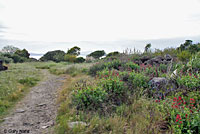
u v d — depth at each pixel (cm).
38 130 375
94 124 356
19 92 688
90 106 448
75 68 1377
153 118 362
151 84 553
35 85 881
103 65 1050
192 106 361
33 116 464
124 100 481
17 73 1152
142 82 573
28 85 855
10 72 1159
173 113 338
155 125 335
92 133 331
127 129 336
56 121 414
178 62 866
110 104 455
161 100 435
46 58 3478
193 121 298
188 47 1259
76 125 354
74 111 437
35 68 1725
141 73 688
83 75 1055
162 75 657
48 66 1961
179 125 302
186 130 301
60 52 3550
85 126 354
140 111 415
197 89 464
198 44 1249
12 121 430
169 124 340
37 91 759
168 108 371
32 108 533
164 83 536
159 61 970
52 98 646
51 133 356
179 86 497
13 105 557
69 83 827
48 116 462
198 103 383
